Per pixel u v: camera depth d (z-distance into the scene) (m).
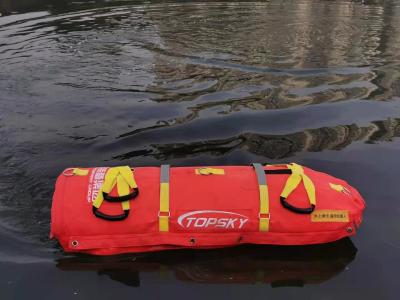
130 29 10.43
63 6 13.50
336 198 3.41
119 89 6.79
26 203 4.03
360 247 3.46
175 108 6.08
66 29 10.44
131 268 3.24
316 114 5.90
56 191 3.35
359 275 3.18
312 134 5.35
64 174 3.45
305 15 12.20
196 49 8.89
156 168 3.56
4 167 4.64
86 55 8.45
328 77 7.36
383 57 8.45
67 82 7.08
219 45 9.19
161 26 10.73
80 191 3.33
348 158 4.78
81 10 12.74
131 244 3.30
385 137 5.25
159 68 7.76
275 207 3.32
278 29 10.58
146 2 13.97
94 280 3.13
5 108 6.11
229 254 3.40
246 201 3.31
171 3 13.82
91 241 3.26
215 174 3.45
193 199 3.30
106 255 3.34
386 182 4.32
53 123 5.66
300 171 3.50
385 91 6.73
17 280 3.12
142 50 8.79
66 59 8.21
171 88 6.83
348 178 4.41
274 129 5.47
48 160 4.79
